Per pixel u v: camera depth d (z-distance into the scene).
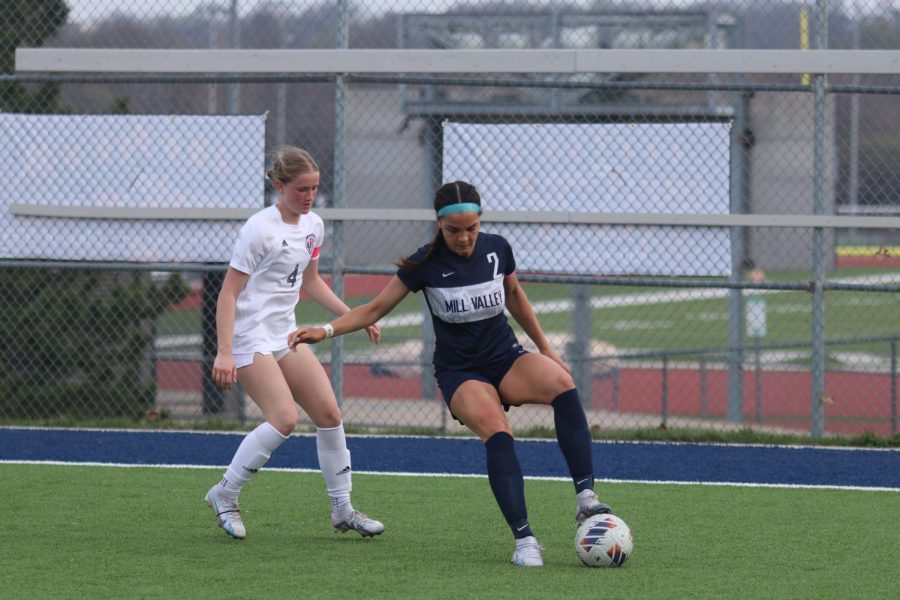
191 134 40.31
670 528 24.19
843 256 48.75
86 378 41.53
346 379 58.19
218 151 40.19
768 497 28.03
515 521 20.42
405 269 20.64
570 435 20.75
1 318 41.72
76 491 28.02
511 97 45.44
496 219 38.66
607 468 32.22
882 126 41.66
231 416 42.03
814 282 37.59
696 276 38.41
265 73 40.31
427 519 25.05
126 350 41.59
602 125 38.69
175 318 46.41
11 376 41.69
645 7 43.69
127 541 22.33
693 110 42.22
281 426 22.16
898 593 18.50
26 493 27.70
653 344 77.81
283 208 22.41
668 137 38.44
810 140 42.62
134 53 39.97
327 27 42.47
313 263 23.48
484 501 27.25
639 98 44.25
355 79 39.62
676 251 38.47
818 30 37.47
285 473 30.83
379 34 43.41
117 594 18.03
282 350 22.80
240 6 42.38
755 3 42.59
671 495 28.28
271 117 43.66
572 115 42.03
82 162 40.88
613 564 20.16
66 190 40.94
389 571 19.77
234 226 40.12
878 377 59.84
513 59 38.38
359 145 45.84
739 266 38.94
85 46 42.78
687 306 107.44
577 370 44.09
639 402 55.84
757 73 37.81
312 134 45.09
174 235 40.38
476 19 44.56
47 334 41.50
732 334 42.75
